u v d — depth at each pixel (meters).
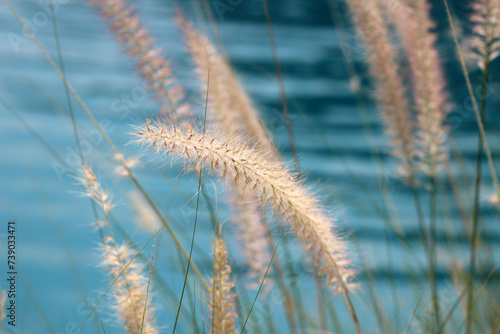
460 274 3.84
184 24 3.39
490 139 4.43
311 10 22.98
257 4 22.75
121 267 2.38
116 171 2.67
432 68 3.72
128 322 2.35
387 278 4.67
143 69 2.97
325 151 9.86
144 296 2.38
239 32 19.58
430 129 3.79
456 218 4.55
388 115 3.88
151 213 3.44
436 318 3.48
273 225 3.02
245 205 2.99
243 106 3.22
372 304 3.68
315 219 2.24
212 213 2.77
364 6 3.81
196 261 3.17
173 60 3.32
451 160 4.84
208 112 3.09
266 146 2.85
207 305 2.30
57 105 4.18
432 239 3.84
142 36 3.01
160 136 1.77
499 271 3.87
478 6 3.15
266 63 16.08
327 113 12.27
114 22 3.02
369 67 3.90
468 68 4.17
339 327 3.62
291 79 14.84
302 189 2.18
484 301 3.70
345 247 2.35
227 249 2.50
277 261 3.22
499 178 4.29
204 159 1.87
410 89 3.86
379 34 3.79
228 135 1.99
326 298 3.65
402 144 3.89
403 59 3.88
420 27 3.69
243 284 3.16
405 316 3.79
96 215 2.46
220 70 3.27
